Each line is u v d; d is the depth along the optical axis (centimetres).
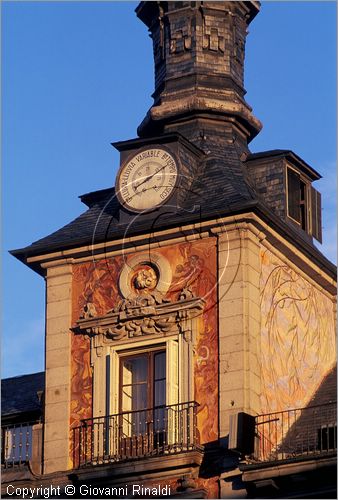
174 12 6469
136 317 5919
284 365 5959
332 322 6297
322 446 5738
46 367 6012
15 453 6028
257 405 5772
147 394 5862
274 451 5784
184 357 5838
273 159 6197
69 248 6069
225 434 5716
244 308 5828
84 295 6034
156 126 6381
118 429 5838
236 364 5775
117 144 6103
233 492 5628
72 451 5900
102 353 5941
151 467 5716
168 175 6025
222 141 6291
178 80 6400
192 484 5678
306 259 6103
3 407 6247
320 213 6331
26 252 6094
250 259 5884
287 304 6044
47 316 6066
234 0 6506
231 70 6425
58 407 5956
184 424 5747
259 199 6000
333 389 6081
